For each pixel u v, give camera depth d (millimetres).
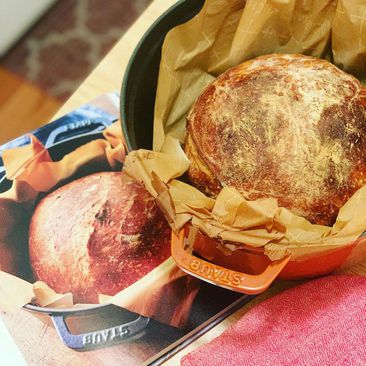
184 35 739
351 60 779
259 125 675
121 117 678
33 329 738
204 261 630
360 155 678
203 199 646
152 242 775
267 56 750
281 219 608
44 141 857
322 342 670
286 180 666
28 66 1522
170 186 645
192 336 729
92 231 784
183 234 637
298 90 686
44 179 827
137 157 635
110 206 797
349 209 638
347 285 703
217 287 750
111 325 736
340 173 669
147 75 745
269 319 698
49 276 766
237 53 775
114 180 819
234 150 679
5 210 807
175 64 750
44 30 1558
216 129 694
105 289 753
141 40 721
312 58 736
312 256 618
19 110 1474
